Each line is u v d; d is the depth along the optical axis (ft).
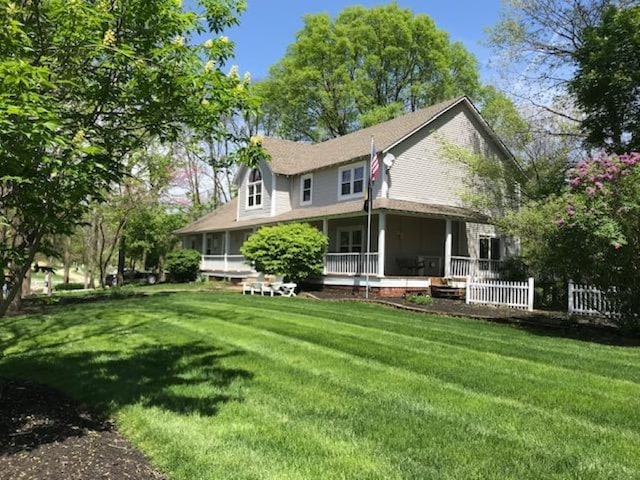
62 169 12.55
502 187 71.20
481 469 12.36
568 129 69.21
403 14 120.06
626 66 53.72
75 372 22.11
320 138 130.72
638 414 16.53
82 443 13.60
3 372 22.77
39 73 11.74
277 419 15.71
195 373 21.50
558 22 68.80
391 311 44.21
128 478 11.60
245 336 29.99
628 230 31.04
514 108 72.84
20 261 14.10
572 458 13.09
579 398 18.12
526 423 15.58
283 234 65.05
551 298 53.36
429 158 70.54
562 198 35.47
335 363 23.15
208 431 14.67
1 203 14.01
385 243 70.38
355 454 13.12
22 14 13.29
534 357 24.99
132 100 15.35
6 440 13.53
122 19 14.85
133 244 102.78
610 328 36.32
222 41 15.56
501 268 72.33
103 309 44.01
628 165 31.42
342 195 73.10
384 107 116.06
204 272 104.78
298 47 122.62
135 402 17.47
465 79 124.98
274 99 127.95
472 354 25.26
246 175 93.61
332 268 68.85
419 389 19.03
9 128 11.22
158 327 34.01
